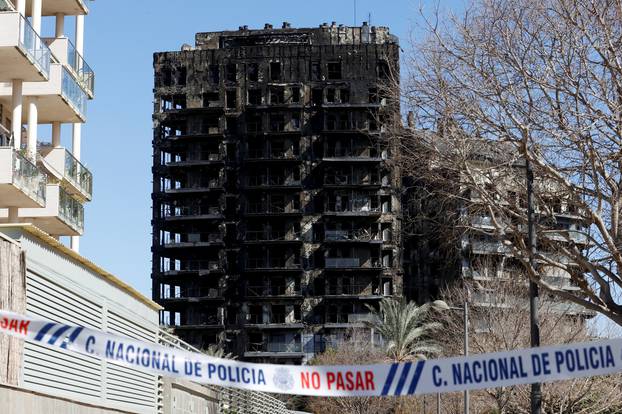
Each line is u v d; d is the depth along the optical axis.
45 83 62.69
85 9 69.38
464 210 48.03
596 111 41.53
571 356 18.05
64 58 67.56
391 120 48.28
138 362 18.08
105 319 38.41
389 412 146.00
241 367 18.08
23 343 28.80
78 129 73.75
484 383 18.00
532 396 42.97
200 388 60.31
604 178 41.94
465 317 74.69
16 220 58.31
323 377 18.03
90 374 36.66
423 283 199.75
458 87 44.03
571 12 41.91
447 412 107.12
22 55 53.66
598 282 43.16
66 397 31.97
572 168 43.34
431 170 46.50
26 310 28.50
